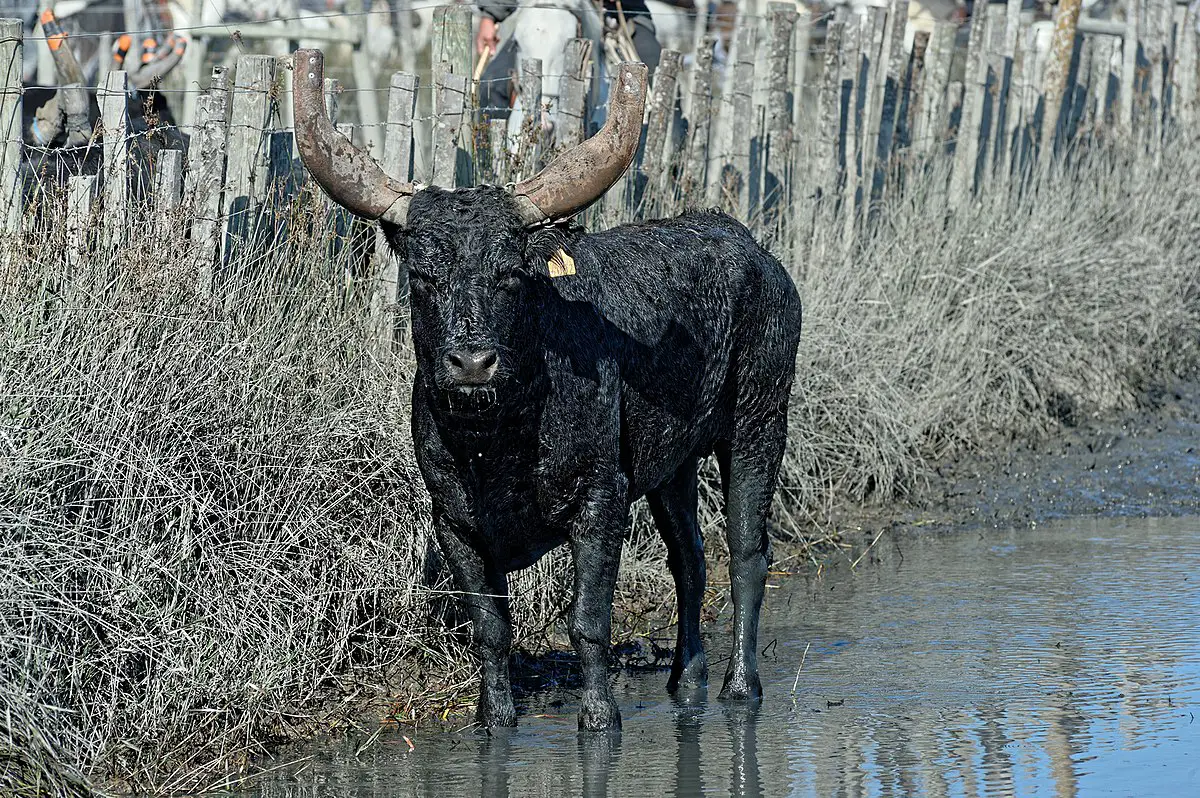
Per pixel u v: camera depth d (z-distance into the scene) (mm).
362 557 24109
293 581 23156
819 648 25797
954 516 35281
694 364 23297
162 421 23281
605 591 21766
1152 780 18969
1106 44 55406
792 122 45500
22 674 19312
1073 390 41906
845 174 44062
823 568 31469
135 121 33500
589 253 22172
